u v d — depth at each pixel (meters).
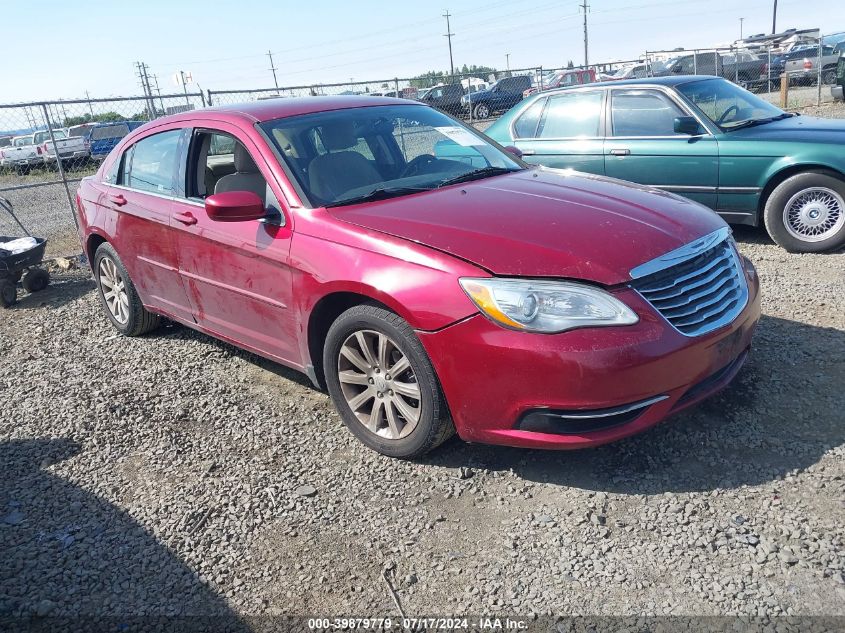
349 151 4.10
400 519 3.06
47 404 4.52
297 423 3.98
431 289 3.06
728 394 3.78
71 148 16.25
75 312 6.59
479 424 3.09
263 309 3.94
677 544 2.73
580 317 2.85
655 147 6.86
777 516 2.82
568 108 7.47
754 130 6.59
